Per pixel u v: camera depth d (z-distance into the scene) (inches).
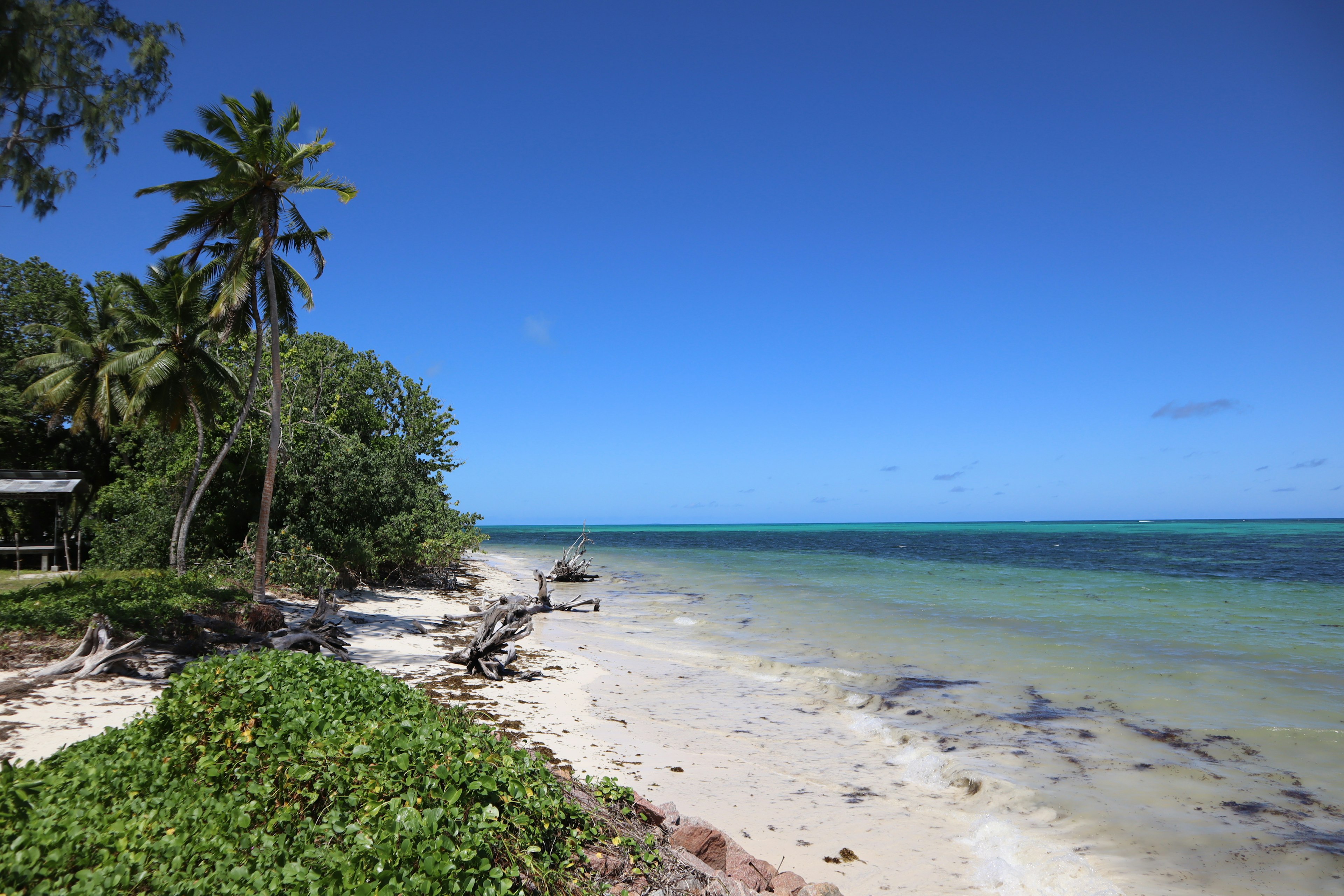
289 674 273.9
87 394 1143.0
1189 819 369.1
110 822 182.4
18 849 163.6
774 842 344.8
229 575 1003.9
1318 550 3011.8
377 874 168.7
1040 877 314.8
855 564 2332.7
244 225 842.2
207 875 165.5
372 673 296.4
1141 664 719.1
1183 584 1561.3
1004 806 387.2
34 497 1310.3
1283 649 791.1
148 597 673.0
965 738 495.8
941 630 931.3
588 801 270.5
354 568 1157.1
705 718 542.9
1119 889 304.3
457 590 1369.3
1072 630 922.1
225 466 1178.6
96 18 666.8
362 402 1485.0
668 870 245.8
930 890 305.7
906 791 413.7
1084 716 544.7
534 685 613.9
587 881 213.9
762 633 924.0
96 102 666.8
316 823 196.9
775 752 472.4
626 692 610.2
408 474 1322.6
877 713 557.3
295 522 1103.0
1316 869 319.6
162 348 978.7
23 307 1461.6
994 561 2420.0
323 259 943.7
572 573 1669.5
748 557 2792.8
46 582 913.5
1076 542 4119.1
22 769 209.5
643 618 1076.5
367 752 206.4
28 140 650.8
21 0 613.9
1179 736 495.2
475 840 182.4
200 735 231.5
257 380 1032.2
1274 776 425.1
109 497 1289.4
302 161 854.5
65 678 452.1
